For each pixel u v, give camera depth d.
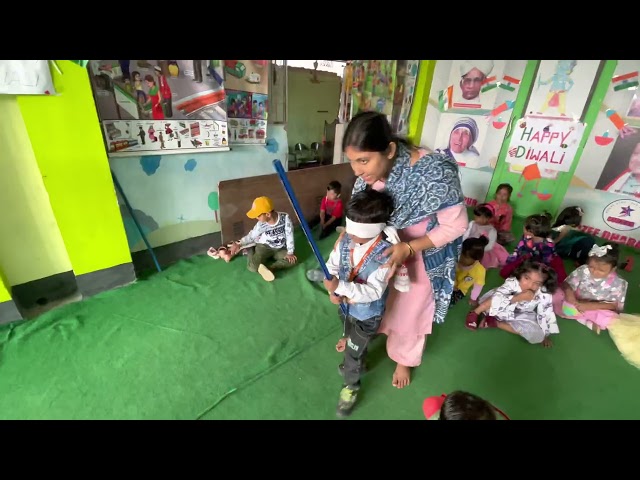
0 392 1.41
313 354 1.69
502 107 3.60
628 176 3.01
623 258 2.83
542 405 1.46
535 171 3.54
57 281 1.98
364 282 1.11
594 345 1.83
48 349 1.64
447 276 1.27
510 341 1.85
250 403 1.42
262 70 2.44
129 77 1.88
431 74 3.92
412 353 1.42
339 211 3.02
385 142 0.94
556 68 3.19
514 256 2.40
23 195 1.72
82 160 1.75
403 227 1.13
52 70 1.53
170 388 1.47
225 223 2.57
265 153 2.71
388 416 1.39
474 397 0.97
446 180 1.00
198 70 2.10
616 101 2.95
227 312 1.97
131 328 1.80
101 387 1.45
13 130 1.59
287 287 2.24
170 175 2.24
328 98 3.61
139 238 2.25
